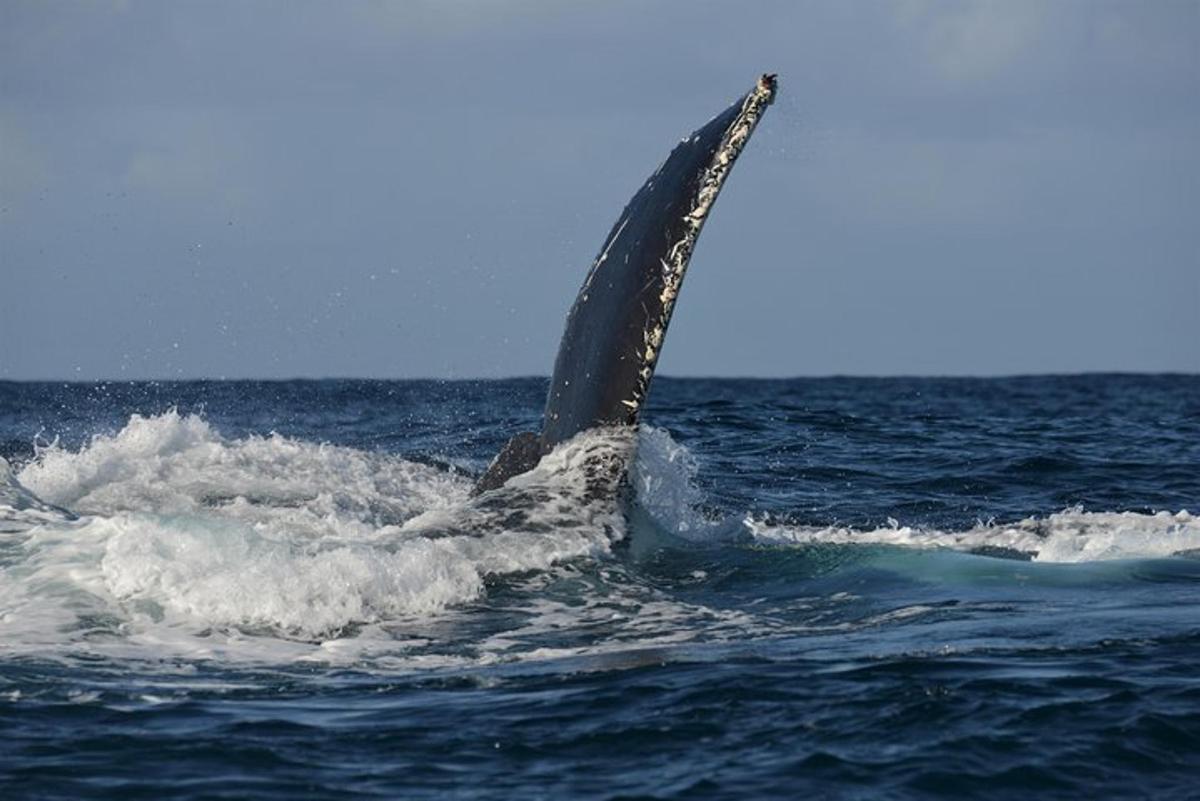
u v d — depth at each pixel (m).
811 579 46.75
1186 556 49.25
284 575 42.94
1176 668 37.25
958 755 31.77
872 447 88.88
